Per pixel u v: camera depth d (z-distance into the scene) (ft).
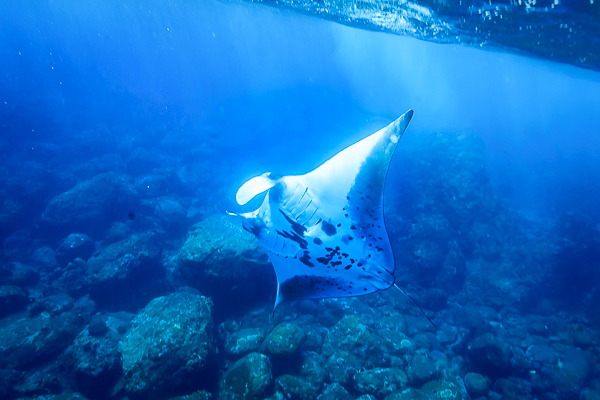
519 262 31.40
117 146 62.85
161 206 36.04
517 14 19.48
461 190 35.24
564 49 24.41
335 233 9.82
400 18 27.14
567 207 56.85
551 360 21.29
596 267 28.50
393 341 19.44
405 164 41.09
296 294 10.84
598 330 23.99
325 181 9.81
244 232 23.94
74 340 19.27
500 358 19.45
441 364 19.45
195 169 54.29
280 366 17.30
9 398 16.43
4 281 25.27
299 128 81.71
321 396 15.84
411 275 30.37
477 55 74.54
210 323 18.33
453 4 20.54
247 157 67.21
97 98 102.17
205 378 16.63
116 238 30.63
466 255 33.24
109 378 17.60
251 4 45.78
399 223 34.55
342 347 18.45
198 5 95.55
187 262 22.20
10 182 38.73
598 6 16.31
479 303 28.27
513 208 51.19
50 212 32.17
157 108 102.73
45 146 56.54
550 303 28.02
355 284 10.03
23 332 19.40
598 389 18.89
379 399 15.85
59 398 15.51
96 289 23.66
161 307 18.53
